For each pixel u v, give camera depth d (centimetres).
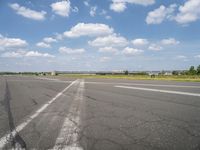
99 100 802
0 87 1523
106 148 291
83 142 315
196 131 375
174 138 335
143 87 1508
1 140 326
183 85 1752
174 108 618
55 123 435
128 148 292
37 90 1265
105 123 434
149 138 335
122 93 1066
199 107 636
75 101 775
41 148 291
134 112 555
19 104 707
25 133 364
